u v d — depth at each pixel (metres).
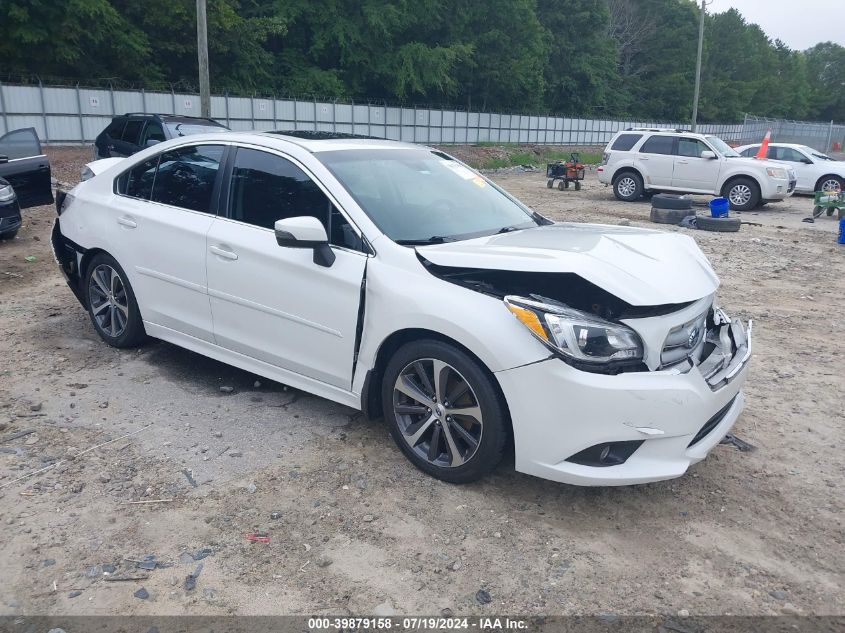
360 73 45.34
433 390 3.63
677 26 79.81
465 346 3.37
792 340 6.66
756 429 4.56
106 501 3.42
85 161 24.58
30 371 4.96
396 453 3.98
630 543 3.26
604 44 68.31
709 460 4.09
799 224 15.40
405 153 4.73
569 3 64.75
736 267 10.28
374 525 3.31
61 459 3.79
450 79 46.72
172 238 4.69
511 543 3.22
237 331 4.43
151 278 4.88
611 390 3.13
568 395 3.17
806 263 10.77
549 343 3.16
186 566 2.97
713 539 3.32
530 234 4.05
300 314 4.04
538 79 58.47
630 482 3.22
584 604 2.84
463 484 3.67
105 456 3.83
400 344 3.81
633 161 18.84
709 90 80.25
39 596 2.77
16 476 3.61
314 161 4.15
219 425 4.25
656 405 3.17
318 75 42.25
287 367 4.24
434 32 49.28
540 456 3.29
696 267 3.71
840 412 4.88
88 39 32.53
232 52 39.44
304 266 3.98
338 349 3.92
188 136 4.93
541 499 3.58
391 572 2.99
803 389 5.32
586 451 3.24
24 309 6.50
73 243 5.44
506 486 3.69
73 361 5.18
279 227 3.69
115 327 5.36
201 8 19.91
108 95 29.91
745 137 61.62
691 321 3.48
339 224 3.95
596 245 3.68
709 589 2.97
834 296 8.60
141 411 4.40
